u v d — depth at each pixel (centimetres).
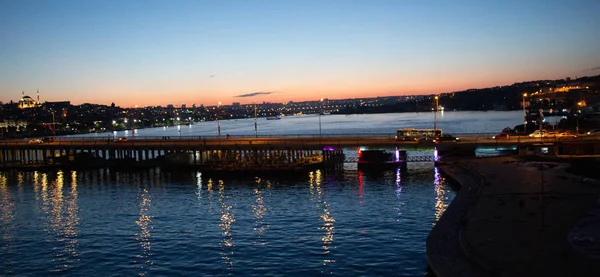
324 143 11462
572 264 3812
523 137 11394
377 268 4775
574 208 5534
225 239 5956
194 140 13262
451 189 8412
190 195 8838
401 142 11212
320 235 5959
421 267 4753
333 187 9125
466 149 10956
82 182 10838
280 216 6994
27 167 13238
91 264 5275
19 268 5241
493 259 4028
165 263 5200
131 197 8844
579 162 7888
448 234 4884
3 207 8338
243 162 11788
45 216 7550
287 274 4734
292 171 11188
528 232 4706
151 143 13375
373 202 7644
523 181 7394
